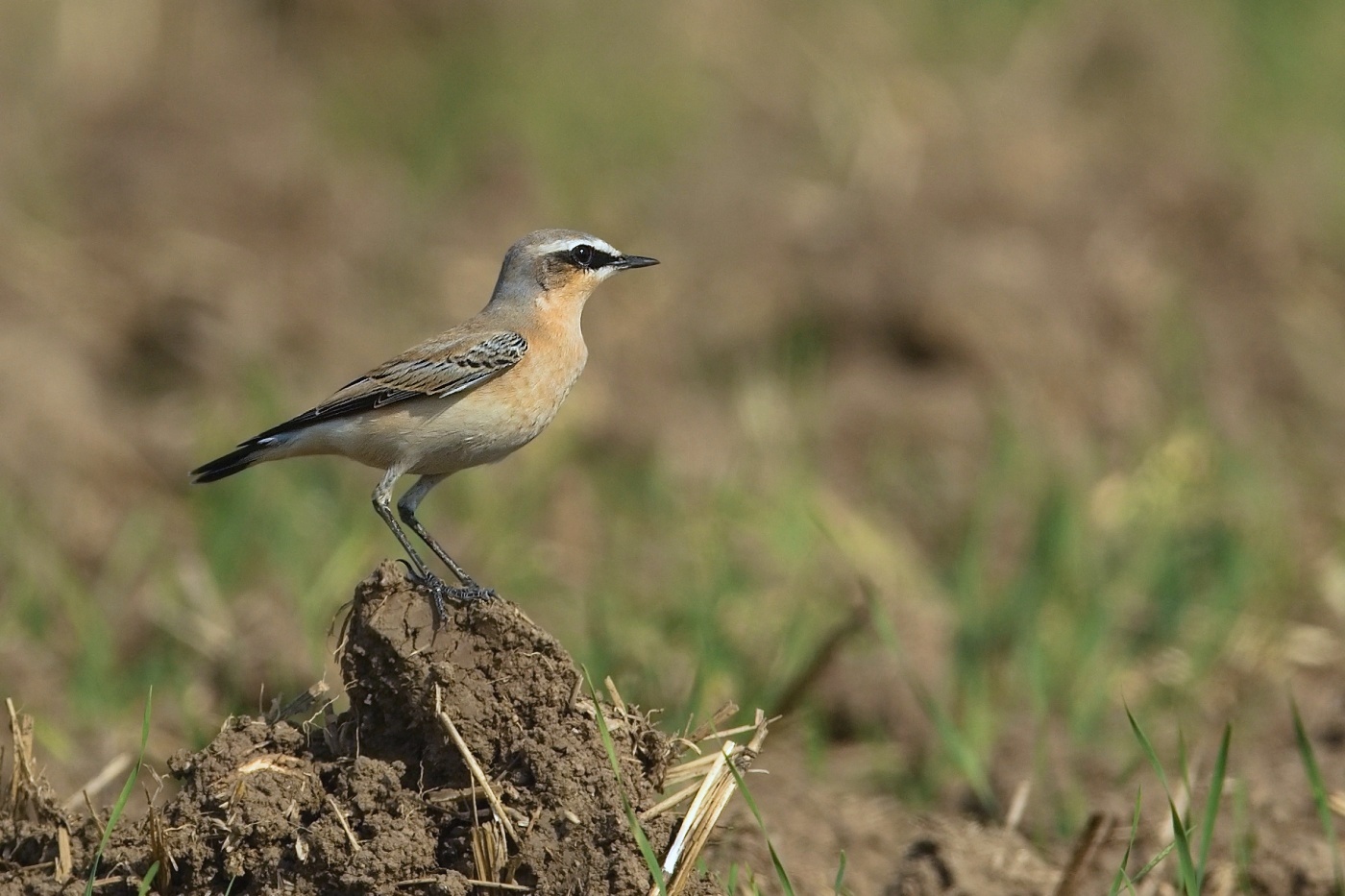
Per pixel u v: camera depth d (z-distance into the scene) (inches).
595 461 679.1
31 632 529.7
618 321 767.1
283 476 629.3
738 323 764.6
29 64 964.6
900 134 888.9
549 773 311.7
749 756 332.8
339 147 941.8
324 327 762.2
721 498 618.5
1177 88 1005.2
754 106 978.1
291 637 498.9
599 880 307.3
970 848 386.9
